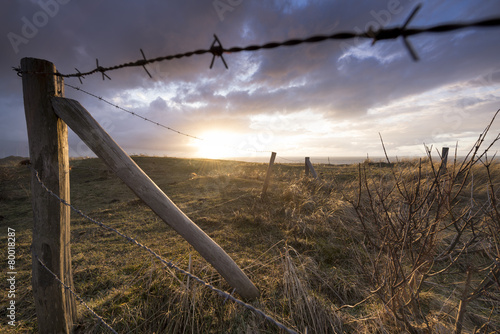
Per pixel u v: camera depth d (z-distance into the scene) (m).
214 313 2.25
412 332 1.72
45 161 1.71
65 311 1.92
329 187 6.56
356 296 2.48
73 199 7.57
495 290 2.21
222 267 2.14
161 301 2.41
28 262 3.56
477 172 5.77
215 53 1.20
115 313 2.29
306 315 2.14
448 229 3.29
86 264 3.32
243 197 6.61
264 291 2.49
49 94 1.68
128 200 7.12
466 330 1.93
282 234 4.04
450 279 2.63
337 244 3.52
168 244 3.84
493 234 1.50
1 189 8.99
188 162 15.93
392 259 1.67
